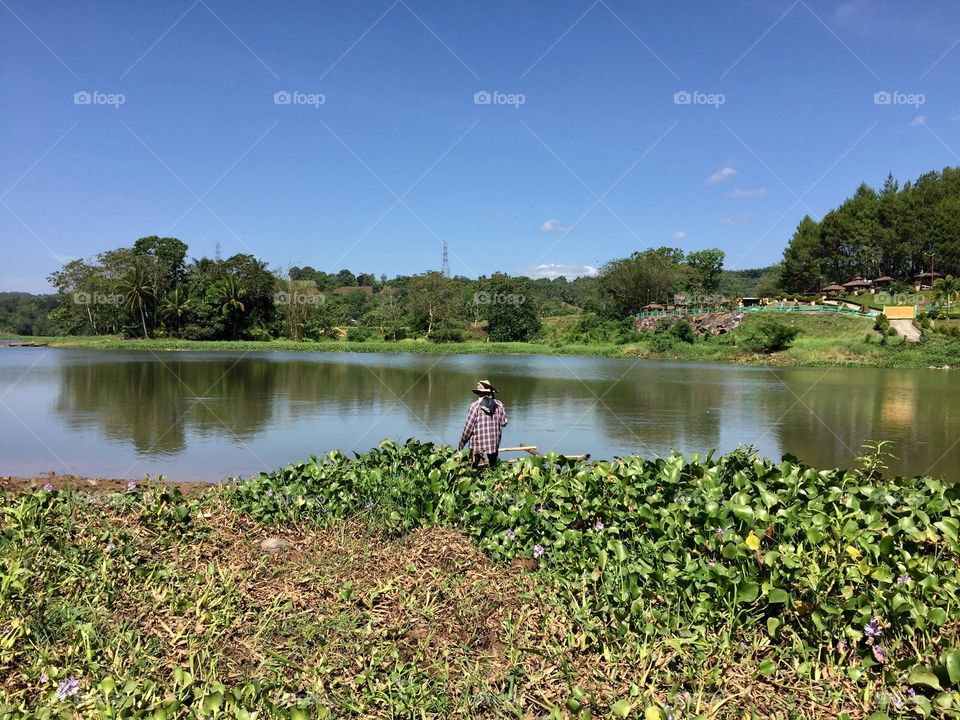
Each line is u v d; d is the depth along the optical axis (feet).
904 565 13.01
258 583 14.87
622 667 11.37
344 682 10.96
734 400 70.64
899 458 40.83
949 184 272.31
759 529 14.40
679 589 13.30
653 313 204.85
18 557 14.62
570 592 13.92
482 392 26.27
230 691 10.25
